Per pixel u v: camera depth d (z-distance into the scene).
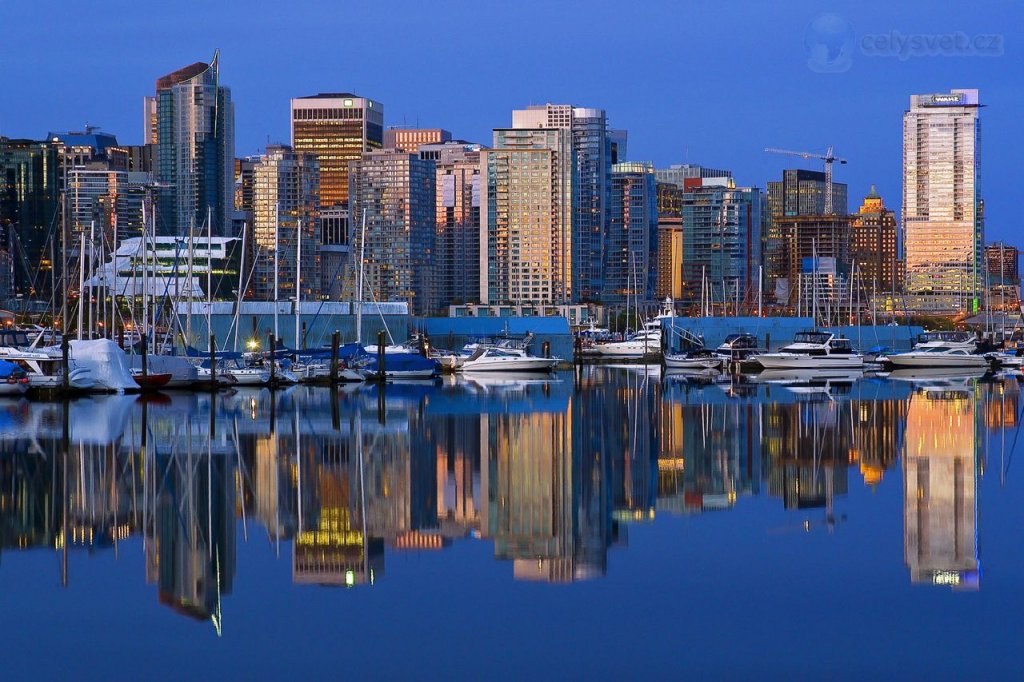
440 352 194.38
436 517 60.22
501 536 55.69
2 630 41.88
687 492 67.44
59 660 39.09
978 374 185.88
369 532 56.59
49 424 99.38
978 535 55.00
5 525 57.94
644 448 87.31
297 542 54.34
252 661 38.97
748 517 59.62
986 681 37.03
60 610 44.00
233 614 43.53
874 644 40.16
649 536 55.47
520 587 46.75
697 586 46.69
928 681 37.09
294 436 93.25
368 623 42.59
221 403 120.25
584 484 70.31
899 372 189.75
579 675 37.84
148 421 102.38
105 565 50.16
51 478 71.81
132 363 133.25
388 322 192.62
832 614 43.19
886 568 49.09
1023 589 46.00
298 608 44.25
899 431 98.19
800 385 157.12
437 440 91.50
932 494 65.88
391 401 126.12
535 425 102.62
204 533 56.28
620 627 42.00
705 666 38.41
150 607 44.38
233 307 183.75
